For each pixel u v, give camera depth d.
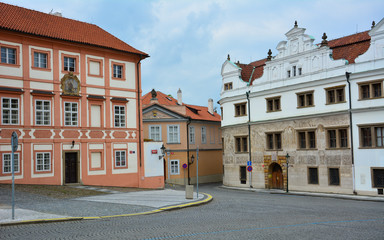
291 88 40.16
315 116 37.66
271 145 42.62
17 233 12.73
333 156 35.97
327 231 13.07
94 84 34.06
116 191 30.81
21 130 29.31
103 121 34.47
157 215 17.80
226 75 48.81
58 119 31.52
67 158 32.12
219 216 17.27
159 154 38.41
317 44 41.75
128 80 36.75
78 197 25.58
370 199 29.89
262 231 12.98
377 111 32.81
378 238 11.81
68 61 32.69
